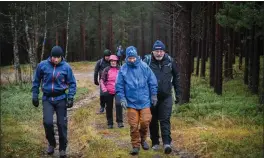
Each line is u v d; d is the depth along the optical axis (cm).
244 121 995
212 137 761
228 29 2272
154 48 656
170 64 667
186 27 1370
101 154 673
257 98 1487
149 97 650
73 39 4644
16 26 2353
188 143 744
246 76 2067
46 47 4478
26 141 773
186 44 1375
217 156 641
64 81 668
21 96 1544
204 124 1000
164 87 658
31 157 677
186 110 1188
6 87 1978
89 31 4966
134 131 651
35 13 2400
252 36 1805
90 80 2586
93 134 825
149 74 644
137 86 634
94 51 5159
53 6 3122
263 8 1325
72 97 667
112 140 802
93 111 1253
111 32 4691
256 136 768
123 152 677
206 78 2494
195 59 3666
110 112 964
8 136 809
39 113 1193
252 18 1345
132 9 5428
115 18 5044
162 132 668
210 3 2166
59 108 664
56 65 659
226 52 2342
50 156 691
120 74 642
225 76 2342
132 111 643
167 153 666
